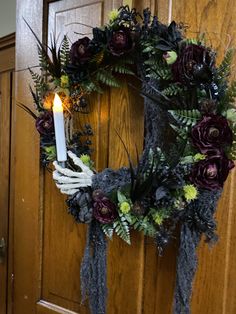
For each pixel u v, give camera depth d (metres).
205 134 0.72
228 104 0.74
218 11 0.83
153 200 0.78
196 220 0.76
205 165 0.72
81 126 1.01
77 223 1.06
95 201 0.83
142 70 0.86
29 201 1.17
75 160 0.89
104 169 0.94
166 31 0.79
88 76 0.93
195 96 0.75
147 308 0.93
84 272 0.88
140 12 0.92
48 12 1.09
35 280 1.16
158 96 0.82
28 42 1.13
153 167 0.79
